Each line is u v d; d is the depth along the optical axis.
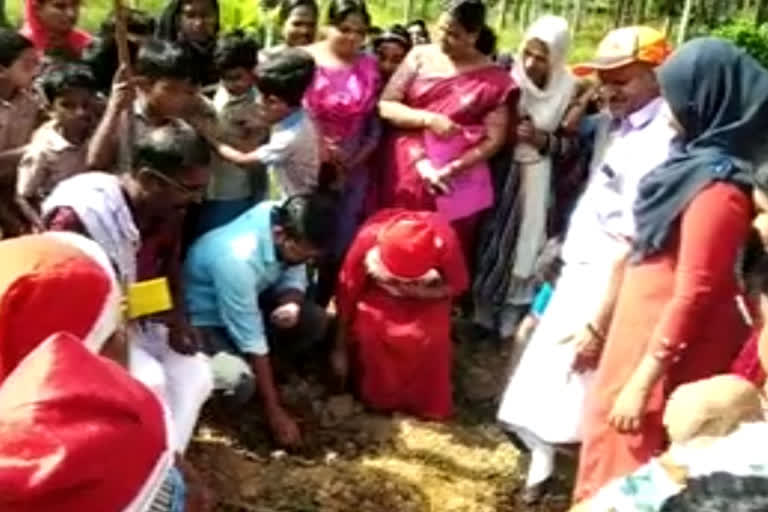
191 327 4.45
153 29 5.32
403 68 5.60
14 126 4.86
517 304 5.75
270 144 5.08
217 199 5.20
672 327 3.60
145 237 3.93
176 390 3.79
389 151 5.63
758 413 2.86
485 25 5.80
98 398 2.10
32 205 4.57
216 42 5.30
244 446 4.82
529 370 4.68
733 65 3.56
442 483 4.81
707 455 2.64
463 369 5.67
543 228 5.66
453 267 5.16
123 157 4.30
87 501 2.05
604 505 2.68
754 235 3.66
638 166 4.32
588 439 4.03
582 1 13.90
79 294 2.54
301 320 5.19
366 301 5.16
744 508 2.50
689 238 3.55
